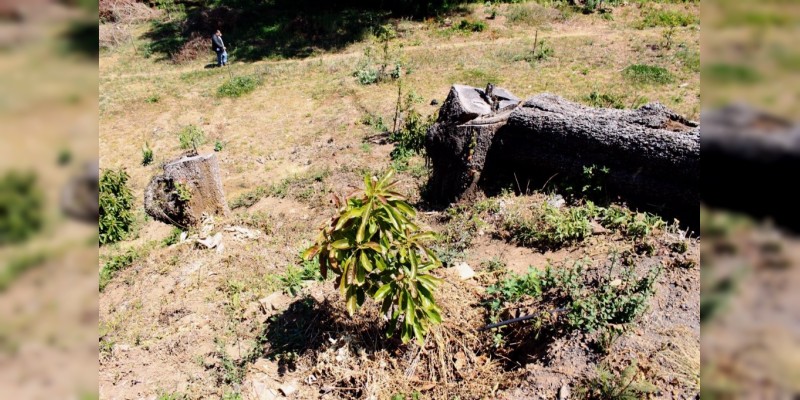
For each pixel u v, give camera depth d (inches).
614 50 495.5
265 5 845.2
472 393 138.5
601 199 209.2
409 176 302.2
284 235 253.0
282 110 472.7
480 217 221.9
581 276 162.9
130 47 745.6
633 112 210.7
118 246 286.5
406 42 620.1
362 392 145.0
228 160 392.8
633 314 140.1
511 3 708.7
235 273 218.2
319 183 317.7
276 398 148.6
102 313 208.8
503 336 154.4
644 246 170.7
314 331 169.8
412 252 136.2
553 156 223.0
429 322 146.3
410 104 421.4
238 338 176.2
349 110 444.5
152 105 527.2
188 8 904.3
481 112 237.1
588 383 127.9
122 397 158.2
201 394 154.4
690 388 120.8
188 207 276.8
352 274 133.0
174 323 192.1
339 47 644.1
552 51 510.6
